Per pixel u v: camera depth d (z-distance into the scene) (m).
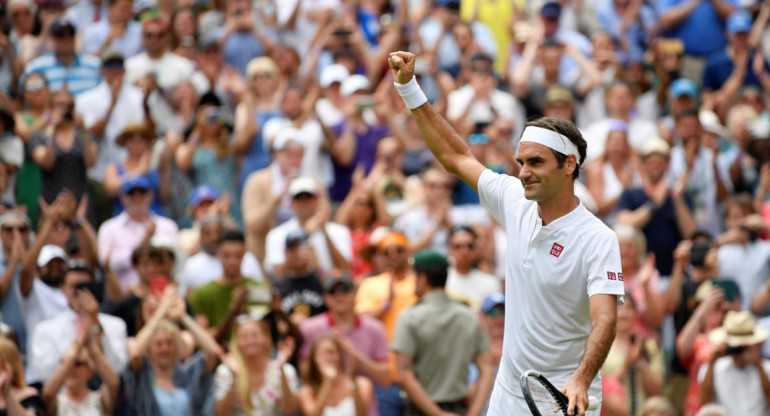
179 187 48.88
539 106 56.44
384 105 52.78
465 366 36.50
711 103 60.47
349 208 47.28
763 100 62.94
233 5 58.22
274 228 46.94
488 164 48.62
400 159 50.56
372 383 38.03
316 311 41.09
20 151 46.84
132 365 36.56
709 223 51.53
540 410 21.97
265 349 36.94
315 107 51.62
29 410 35.16
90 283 38.94
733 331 39.34
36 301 39.97
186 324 37.44
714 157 51.94
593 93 56.84
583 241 21.67
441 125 23.41
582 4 64.31
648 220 48.88
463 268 42.88
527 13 65.06
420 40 59.22
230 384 36.50
